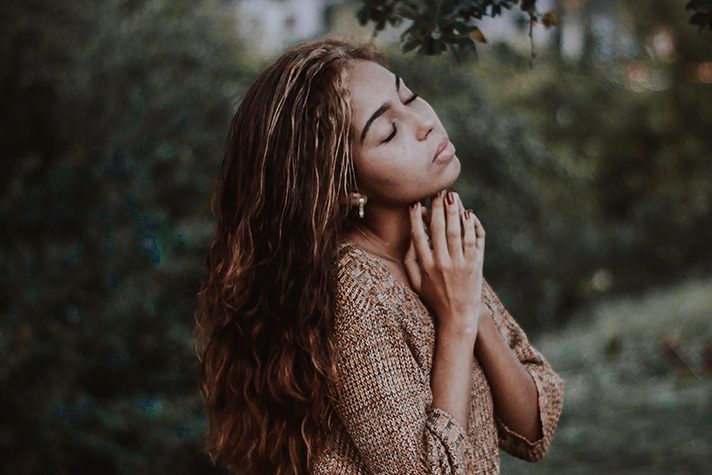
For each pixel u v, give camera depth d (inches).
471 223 70.8
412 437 64.7
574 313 480.7
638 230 591.8
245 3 268.4
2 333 153.0
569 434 254.4
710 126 630.5
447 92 323.6
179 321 186.2
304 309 68.2
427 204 78.2
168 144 199.5
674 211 601.6
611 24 615.8
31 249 170.6
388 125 69.5
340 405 67.9
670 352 326.6
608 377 323.9
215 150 211.8
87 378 170.9
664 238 596.4
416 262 71.9
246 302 71.6
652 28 627.2
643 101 621.9
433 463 63.7
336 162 69.1
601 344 371.6
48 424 153.2
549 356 375.6
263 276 70.8
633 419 262.7
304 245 69.0
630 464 228.1
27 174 186.2
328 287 68.6
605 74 606.9
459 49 87.0
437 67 316.5
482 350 73.0
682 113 631.8
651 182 630.5
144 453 163.5
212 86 225.1
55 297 164.1
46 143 198.4
